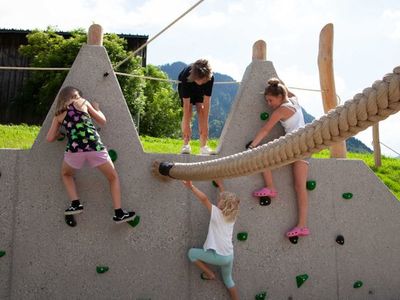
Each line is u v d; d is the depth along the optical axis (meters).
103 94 4.49
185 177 3.90
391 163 9.86
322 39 5.43
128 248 4.40
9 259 4.17
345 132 2.11
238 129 4.88
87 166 4.36
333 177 5.11
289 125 4.76
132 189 4.47
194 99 5.09
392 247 5.21
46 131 4.34
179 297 4.46
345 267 5.00
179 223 4.55
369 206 5.20
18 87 20.06
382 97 1.90
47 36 19.22
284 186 4.91
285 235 4.84
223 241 4.34
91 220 4.34
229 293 4.56
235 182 4.76
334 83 5.39
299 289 4.80
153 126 22.14
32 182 4.27
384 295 5.10
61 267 4.24
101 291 4.30
